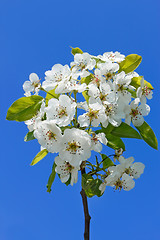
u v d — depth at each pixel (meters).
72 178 0.42
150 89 0.46
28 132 0.47
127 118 0.45
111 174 0.43
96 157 0.44
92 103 0.43
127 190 0.44
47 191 0.45
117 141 0.46
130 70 0.46
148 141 0.46
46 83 0.45
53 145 0.42
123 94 0.44
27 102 0.44
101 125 0.44
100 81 0.44
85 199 0.45
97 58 0.47
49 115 0.42
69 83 0.43
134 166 0.45
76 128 0.42
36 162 0.46
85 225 0.45
